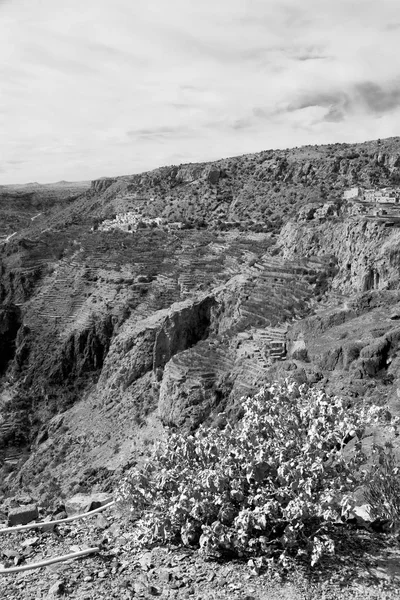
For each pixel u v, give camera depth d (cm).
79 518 1407
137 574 1127
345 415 1255
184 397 4706
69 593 1067
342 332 3991
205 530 1152
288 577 1084
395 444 1616
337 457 1216
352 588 1048
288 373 3700
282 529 1191
